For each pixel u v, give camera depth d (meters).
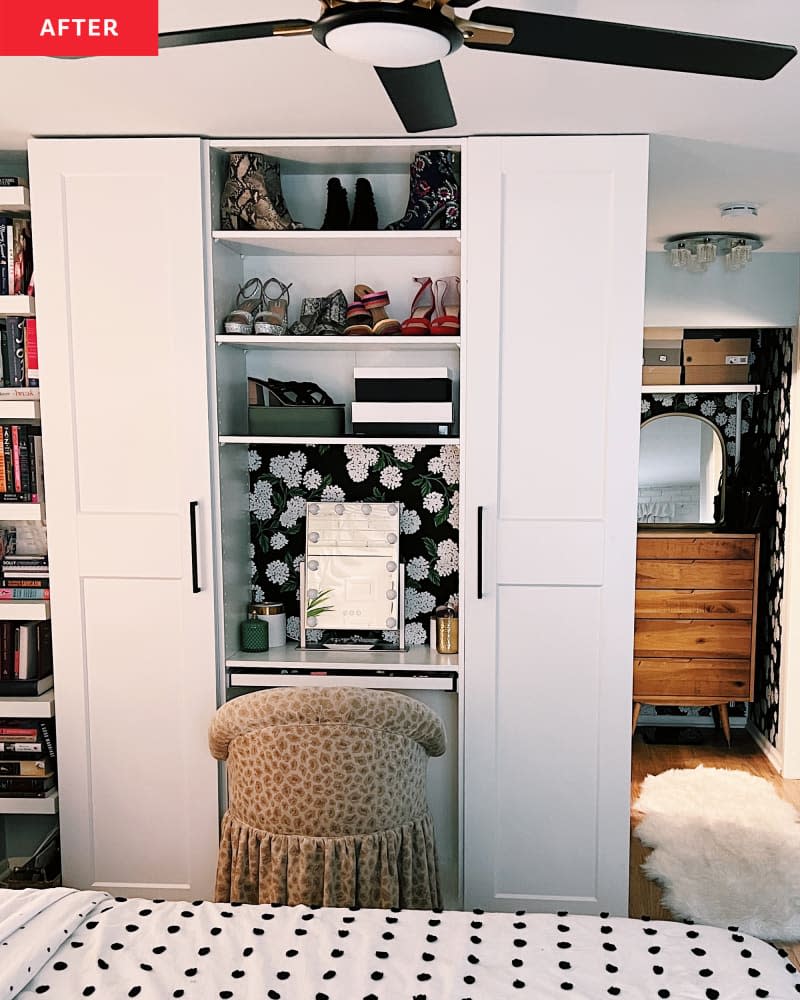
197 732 3.05
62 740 3.07
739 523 5.25
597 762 3.01
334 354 3.34
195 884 3.09
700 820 4.05
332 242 3.02
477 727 3.02
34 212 2.93
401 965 1.79
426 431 3.03
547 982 1.74
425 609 3.38
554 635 2.99
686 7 1.86
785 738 4.67
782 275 4.82
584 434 2.93
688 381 5.18
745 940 1.91
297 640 3.40
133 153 2.89
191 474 2.98
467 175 2.88
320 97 2.47
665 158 3.04
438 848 3.34
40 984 1.72
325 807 2.50
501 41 1.49
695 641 5.09
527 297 2.90
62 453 3.00
